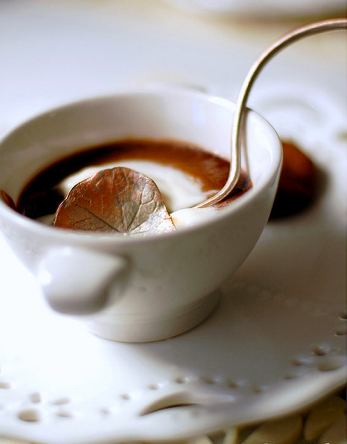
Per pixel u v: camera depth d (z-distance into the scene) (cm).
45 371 29
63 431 27
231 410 28
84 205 29
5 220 28
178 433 27
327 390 28
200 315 31
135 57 51
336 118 41
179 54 51
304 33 33
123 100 34
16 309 32
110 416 28
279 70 48
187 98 34
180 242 27
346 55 50
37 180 33
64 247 27
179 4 56
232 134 32
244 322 31
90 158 34
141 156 34
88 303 26
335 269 33
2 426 27
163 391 28
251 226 29
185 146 34
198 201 32
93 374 29
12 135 32
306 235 34
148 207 29
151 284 28
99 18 58
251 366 29
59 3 62
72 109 34
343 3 52
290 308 31
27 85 47
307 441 28
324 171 37
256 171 31
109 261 26
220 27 56
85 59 51
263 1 53
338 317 31
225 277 30
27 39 55
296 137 39
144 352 30
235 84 46
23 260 29
